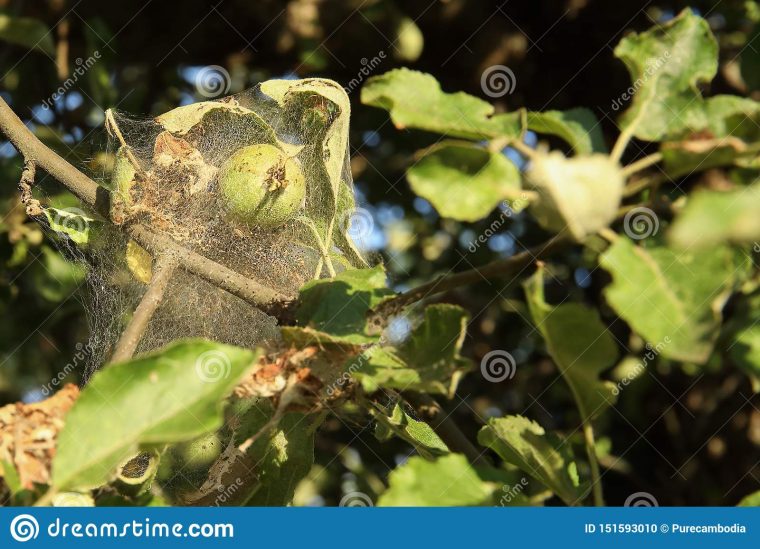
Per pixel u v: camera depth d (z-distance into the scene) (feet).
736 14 3.22
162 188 2.16
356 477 3.82
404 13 3.64
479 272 1.75
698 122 1.69
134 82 3.81
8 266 3.29
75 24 3.65
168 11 3.70
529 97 3.84
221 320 2.38
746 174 1.67
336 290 1.87
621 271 1.62
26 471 1.76
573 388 1.75
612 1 3.55
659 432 3.77
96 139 3.38
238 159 2.13
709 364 3.36
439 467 1.74
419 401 1.97
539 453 1.82
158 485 2.29
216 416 1.66
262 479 2.02
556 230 1.62
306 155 2.18
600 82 3.67
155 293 1.99
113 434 1.67
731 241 1.54
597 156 1.62
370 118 3.96
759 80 2.32
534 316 1.70
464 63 3.75
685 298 1.62
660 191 1.90
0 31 2.82
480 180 1.65
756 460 3.50
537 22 3.68
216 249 2.16
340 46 3.67
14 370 3.69
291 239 2.17
